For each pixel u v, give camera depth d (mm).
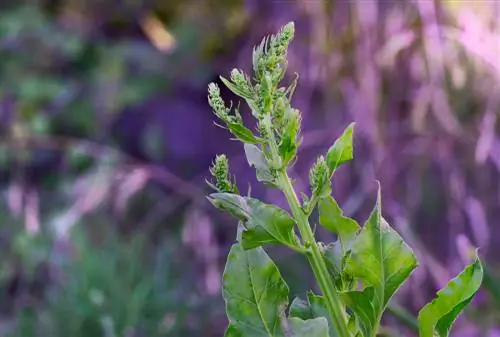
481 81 2314
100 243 3131
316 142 2727
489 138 2242
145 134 4074
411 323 1531
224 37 4062
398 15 2418
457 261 2391
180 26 4254
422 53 2383
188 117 4051
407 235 2332
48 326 2570
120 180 3318
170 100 4141
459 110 2387
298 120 999
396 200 2486
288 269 2732
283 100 999
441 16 2338
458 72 2301
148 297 2641
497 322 1938
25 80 4125
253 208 994
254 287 1016
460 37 2258
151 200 3441
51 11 4691
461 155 2480
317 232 2480
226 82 996
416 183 2545
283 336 1011
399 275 991
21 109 3990
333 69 2596
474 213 2361
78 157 3729
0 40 4273
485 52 2225
